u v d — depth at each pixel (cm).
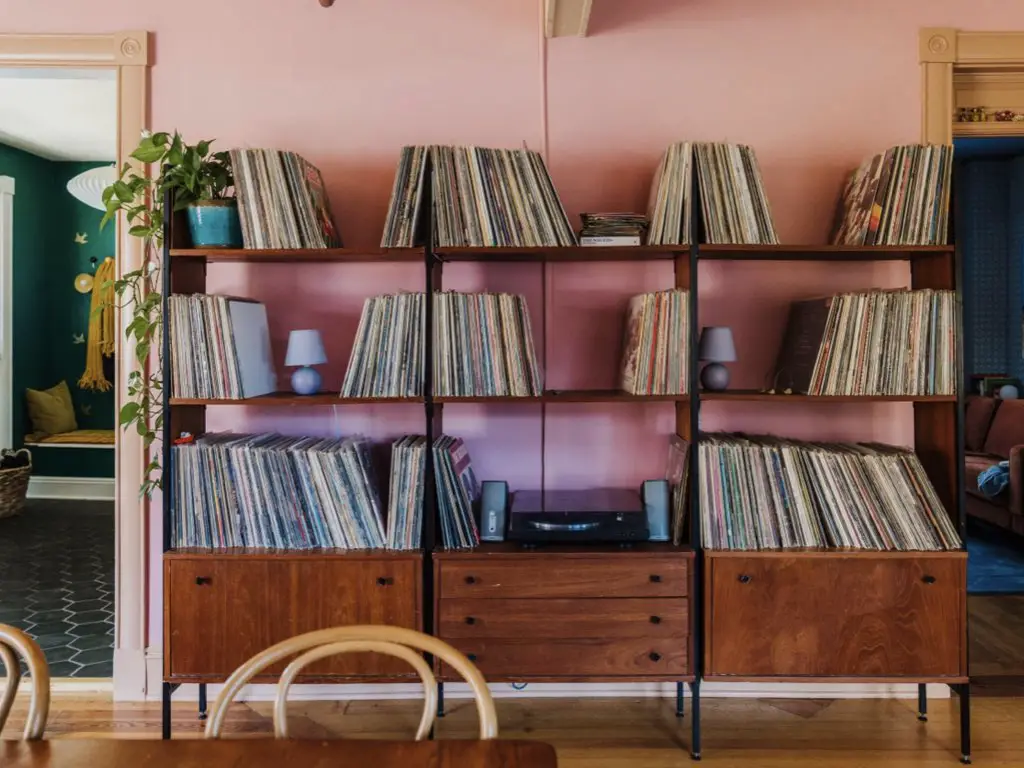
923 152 223
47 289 650
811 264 253
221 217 223
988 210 629
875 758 217
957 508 218
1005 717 240
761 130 253
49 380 654
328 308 256
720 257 245
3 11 253
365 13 254
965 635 214
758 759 217
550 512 221
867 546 220
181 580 217
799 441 239
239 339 223
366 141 255
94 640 310
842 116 252
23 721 237
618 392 243
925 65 250
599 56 253
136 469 255
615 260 251
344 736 230
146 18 253
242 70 254
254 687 254
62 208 654
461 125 254
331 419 258
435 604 216
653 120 254
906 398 219
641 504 230
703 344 237
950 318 220
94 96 483
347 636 115
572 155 254
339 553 218
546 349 255
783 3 252
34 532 501
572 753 220
